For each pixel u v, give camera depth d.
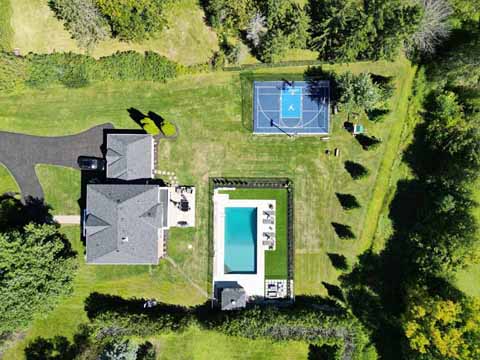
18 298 41.59
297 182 48.06
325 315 45.84
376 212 48.03
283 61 47.72
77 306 48.19
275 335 45.97
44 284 43.09
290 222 47.97
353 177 47.84
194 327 47.53
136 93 48.16
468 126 45.09
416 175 47.91
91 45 47.12
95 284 48.22
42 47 47.97
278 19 44.34
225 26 46.62
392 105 47.62
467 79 45.41
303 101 48.03
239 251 48.84
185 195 48.06
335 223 48.03
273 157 48.09
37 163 48.34
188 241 48.09
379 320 47.69
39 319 47.88
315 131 47.94
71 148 48.25
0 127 48.00
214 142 48.22
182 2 47.62
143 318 46.12
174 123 48.12
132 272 48.25
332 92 47.84
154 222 44.88
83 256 48.12
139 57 46.88
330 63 47.62
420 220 47.16
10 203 47.00
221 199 48.25
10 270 41.72
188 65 48.00
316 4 45.75
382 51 44.56
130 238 44.47
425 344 41.84
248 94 48.09
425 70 47.28
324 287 48.06
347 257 48.03
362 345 47.41
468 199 44.38
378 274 48.00
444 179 45.28
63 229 48.06
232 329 45.34
